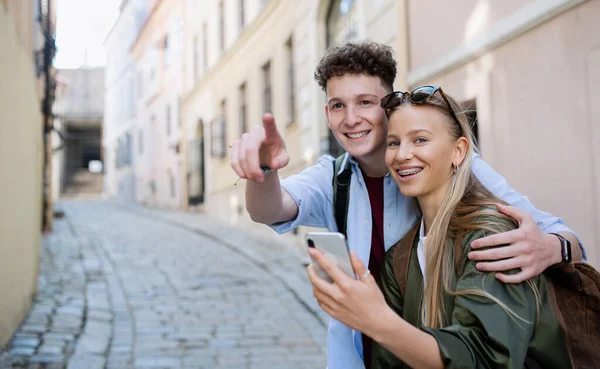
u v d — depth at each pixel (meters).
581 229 3.87
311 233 1.30
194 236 13.09
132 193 29.06
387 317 1.20
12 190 4.66
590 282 1.44
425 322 1.49
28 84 5.76
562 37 4.01
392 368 1.57
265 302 6.79
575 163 3.91
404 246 1.65
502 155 4.75
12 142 4.68
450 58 5.46
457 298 1.32
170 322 5.84
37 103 6.91
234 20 14.82
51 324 5.23
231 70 15.08
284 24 11.18
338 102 1.85
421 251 1.58
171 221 16.38
